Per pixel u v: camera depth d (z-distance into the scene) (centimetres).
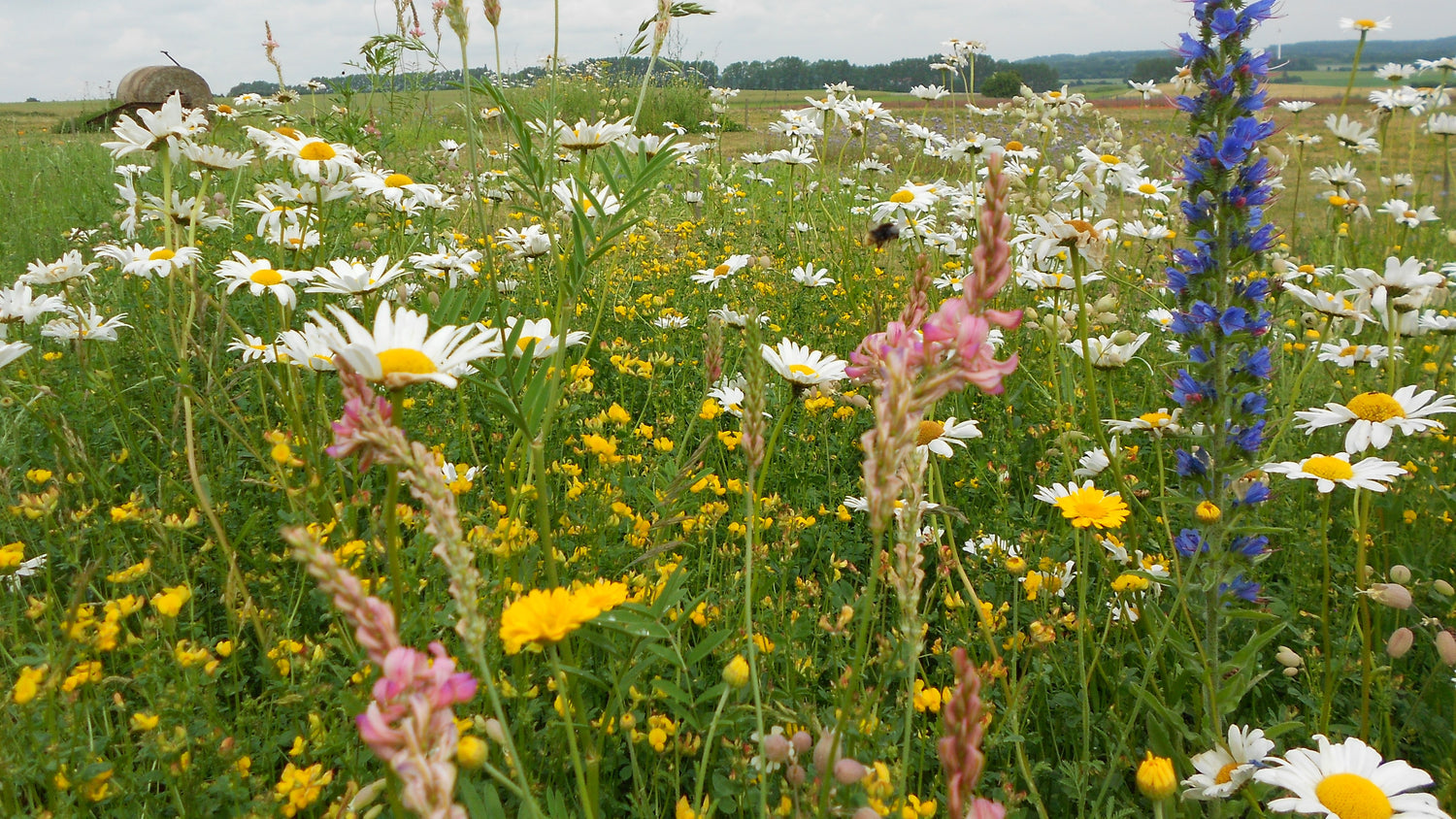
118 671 235
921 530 263
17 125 1644
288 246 404
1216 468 244
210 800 182
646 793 206
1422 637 278
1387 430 253
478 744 127
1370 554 318
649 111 1308
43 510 245
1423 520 338
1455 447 396
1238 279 249
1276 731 215
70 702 180
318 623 260
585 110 1005
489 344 171
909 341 117
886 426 112
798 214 795
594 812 170
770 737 151
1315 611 295
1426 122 729
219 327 331
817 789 149
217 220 425
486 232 265
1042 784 238
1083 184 514
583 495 274
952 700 98
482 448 357
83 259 582
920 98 699
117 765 185
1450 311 464
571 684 175
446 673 92
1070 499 232
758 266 618
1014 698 209
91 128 1373
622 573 247
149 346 391
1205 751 225
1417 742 250
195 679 188
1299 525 321
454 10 253
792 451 384
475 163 264
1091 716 248
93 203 711
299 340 243
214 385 337
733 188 910
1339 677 253
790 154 713
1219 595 238
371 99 659
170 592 197
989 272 112
